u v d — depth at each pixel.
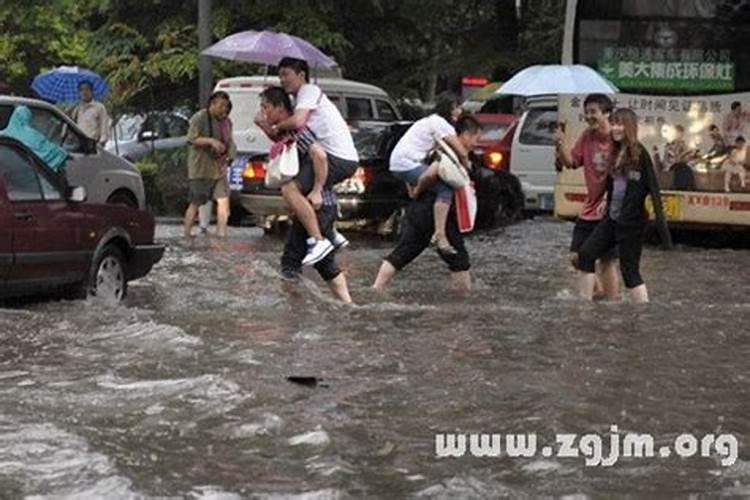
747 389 14.23
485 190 33.84
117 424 12.50
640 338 17.14
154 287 21.98
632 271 19.94
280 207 30.61
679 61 30.08
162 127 46.59
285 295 20.27
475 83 51.62
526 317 18.72
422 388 14.05
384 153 31.22
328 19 46.44
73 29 53.09
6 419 12.62
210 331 17.41
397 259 21.45
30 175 19.06
